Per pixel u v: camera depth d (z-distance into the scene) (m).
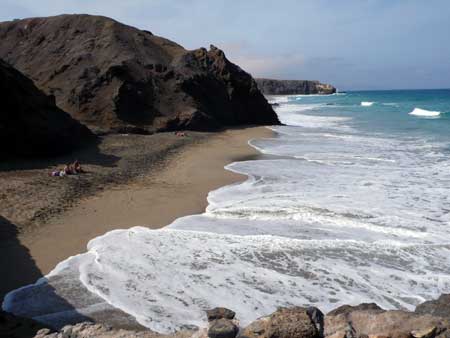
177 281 8.19
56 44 43.12
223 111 41.56
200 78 40.34
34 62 42.00
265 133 34.03
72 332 5.33
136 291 7.81
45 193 13.93
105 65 36.03
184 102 36.44
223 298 7.56
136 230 11.14
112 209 13.05
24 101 19.52
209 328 4.67
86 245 10.15
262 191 15.14
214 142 28.53
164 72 37.78
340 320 4.63
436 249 9.64
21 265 9.01
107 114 30.70
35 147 19.00
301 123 44.28
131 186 15.90
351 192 14.59
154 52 42.56
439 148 23.73
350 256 9.30
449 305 5.55
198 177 17.70
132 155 21.77
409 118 45.62
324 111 63.06
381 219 11.70
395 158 21.05
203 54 45.31
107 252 9.59
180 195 14.82
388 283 8.12
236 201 13.90
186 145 26.59
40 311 7.17
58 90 33.66
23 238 10.44
